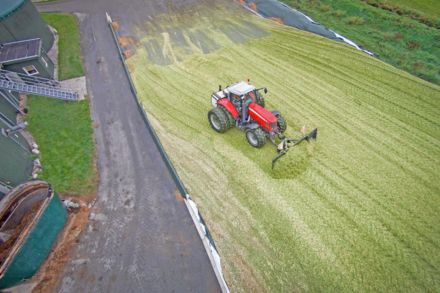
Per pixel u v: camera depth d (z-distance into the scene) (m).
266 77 14.93
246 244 8.69
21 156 11.02
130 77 15.38
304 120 12.38
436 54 15.15
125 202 10.09
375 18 18.45
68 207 9.84
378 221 8.89
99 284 8.16
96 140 12.34
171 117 13.12
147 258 8.65
